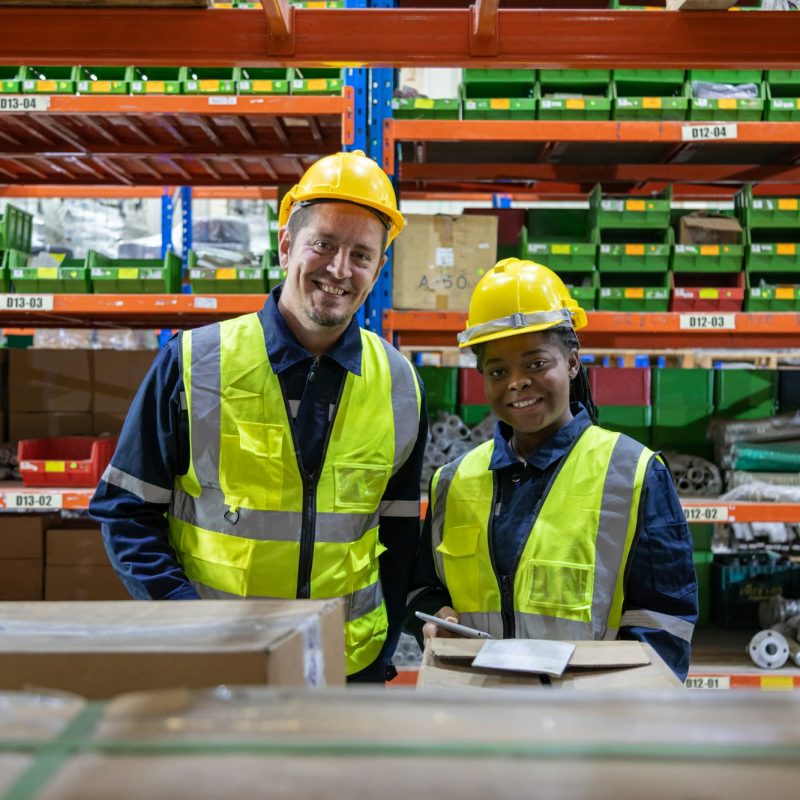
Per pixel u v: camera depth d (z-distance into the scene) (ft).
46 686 2.05
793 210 9.46
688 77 9.25
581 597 4.71
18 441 10.59
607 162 10.82
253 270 9.29
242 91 8.94
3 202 17.78
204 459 4.93
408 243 9.18
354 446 5.08
